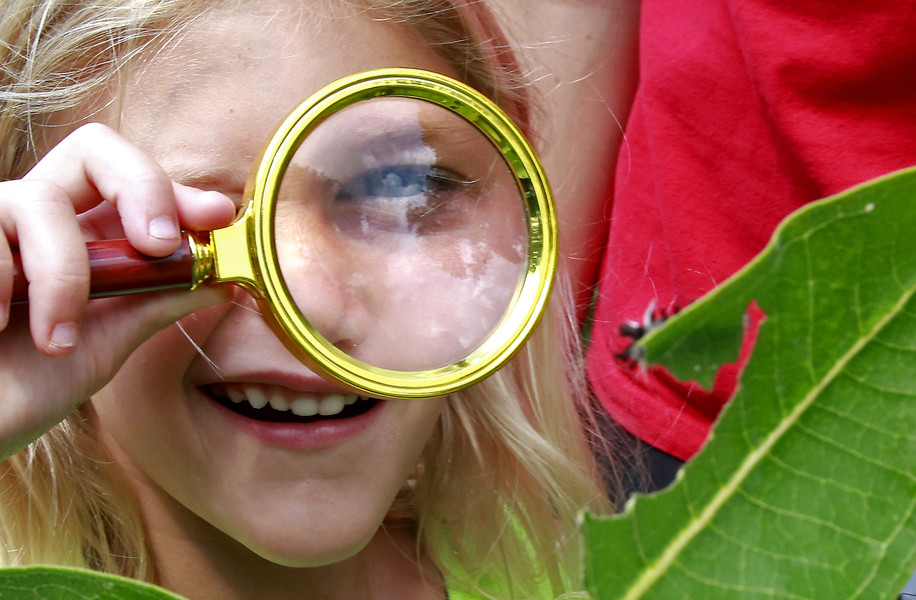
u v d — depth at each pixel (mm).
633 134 812
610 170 860
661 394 729
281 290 484
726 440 276
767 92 682
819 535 274
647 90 787
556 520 682
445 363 502
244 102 533
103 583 337
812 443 276
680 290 748
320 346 489
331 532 555
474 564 663
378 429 562
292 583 606
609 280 806
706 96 735
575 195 837
